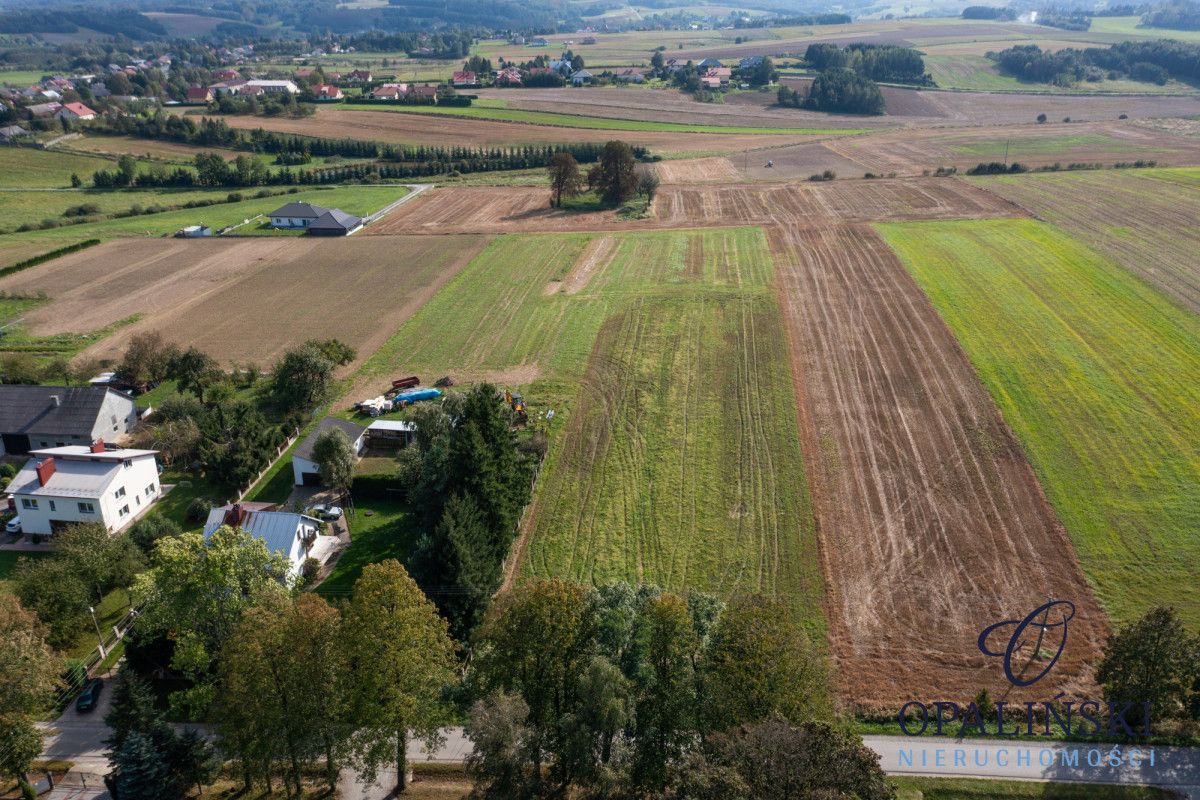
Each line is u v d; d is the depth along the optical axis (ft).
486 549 165.17
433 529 175.83
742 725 109.60
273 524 178.60
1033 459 214.48
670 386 263.29
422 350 299.99
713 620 142.82
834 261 376.68
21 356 283.59
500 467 189.78
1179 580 170.81
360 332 319.47
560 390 263.49
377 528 201.16
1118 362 263.90
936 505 198.70
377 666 121.39
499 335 310.86
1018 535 186.80
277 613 130.31
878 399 249.55
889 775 129.49
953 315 307.78
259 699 119.44
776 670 119.75
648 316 321.11
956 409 241.14
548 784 128.77
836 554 183.93
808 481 210.59
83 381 278.26
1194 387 245.86
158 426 249.55
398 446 233.96
